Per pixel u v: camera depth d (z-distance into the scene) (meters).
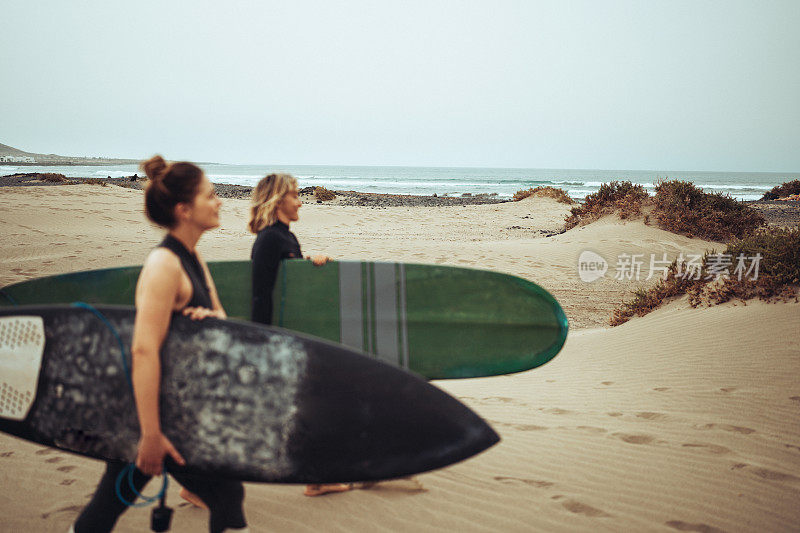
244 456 1.76
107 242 12.55
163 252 1.72
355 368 1.80
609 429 3.94
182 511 2.65
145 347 1.61
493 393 5.01
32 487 2.96
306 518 2.61
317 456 1.79
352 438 1.80
